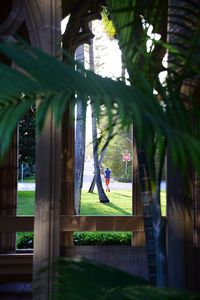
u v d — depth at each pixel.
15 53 1.25
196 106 2.01
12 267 6.10
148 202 2.16
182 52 2.10
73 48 6.85
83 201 18.28
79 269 1.49
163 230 2.06
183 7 2.00
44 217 3.78
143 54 2.04
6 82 1.22
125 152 28.33
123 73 2.03
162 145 1.32
